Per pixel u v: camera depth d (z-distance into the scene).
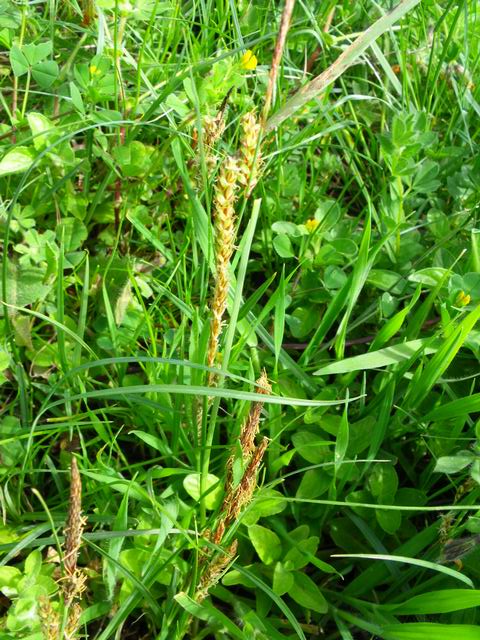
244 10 0.28
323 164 0.25
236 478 0.14
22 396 0.17
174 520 0.14
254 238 0.23
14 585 0.14
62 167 0.20
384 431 0.17
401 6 0.15
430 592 0.15
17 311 0.18
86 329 0.19
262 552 0.16
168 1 0.25
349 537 0.17
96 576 0.15
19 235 0.20
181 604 0.14
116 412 0.18
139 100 0.22
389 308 0.21
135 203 0.21
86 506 0.16
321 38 0.26
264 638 0.15
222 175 0.12
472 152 0.27
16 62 0.19
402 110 0.26
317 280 0.22
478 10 0.32
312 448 0.18
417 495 0.18
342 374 0.19
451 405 0.17
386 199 0.23
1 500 0.16
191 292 0.21
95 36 0.23
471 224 0.23
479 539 0.15
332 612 0.16
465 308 0.19
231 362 0.18
